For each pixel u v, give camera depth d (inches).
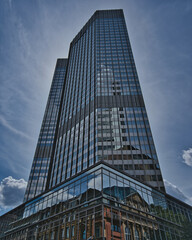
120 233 955.3
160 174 2217.0
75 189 1273.4
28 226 1497.3
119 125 2716.5
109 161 2333.9
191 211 1726.1
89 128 2861.7
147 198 1343.5
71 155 2844.5
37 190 3821.4
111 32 4350.4
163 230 1241.4
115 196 1101.1
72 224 1105.4
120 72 3484.3
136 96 3085.6
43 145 4579.2
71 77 4291.3
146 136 2586.1
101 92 3164.4
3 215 1984.5
